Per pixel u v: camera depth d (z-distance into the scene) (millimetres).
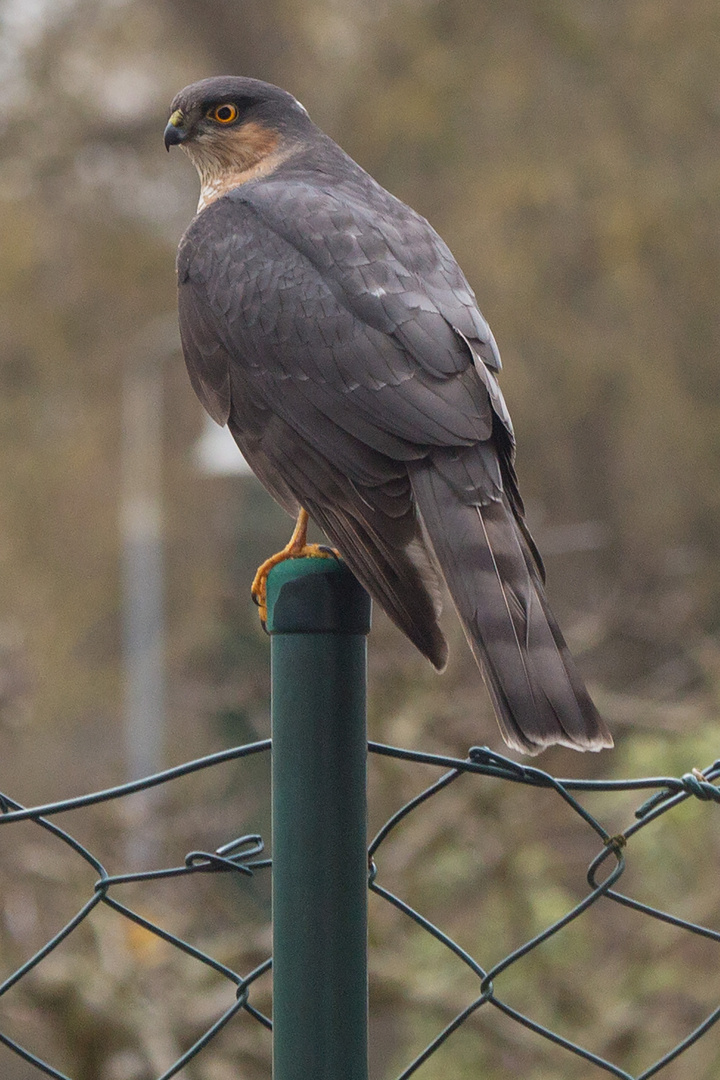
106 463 28312
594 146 25406
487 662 3799
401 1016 10398
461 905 10383
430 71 26297
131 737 19766
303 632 3682
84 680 24312
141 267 28531
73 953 9141
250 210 5172
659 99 25484
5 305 28531
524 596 3953
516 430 24953
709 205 25031
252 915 10281
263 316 4824
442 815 9961
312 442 4559
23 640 13469
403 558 4148
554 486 25062
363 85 26875
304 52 28234
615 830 11180
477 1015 9758
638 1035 9930
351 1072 3682
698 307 25000
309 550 4391
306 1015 3670
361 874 3709
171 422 28422
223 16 27875
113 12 27328
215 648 15109
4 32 26750
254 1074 9180
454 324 4633
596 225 25109
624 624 12812
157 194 28609
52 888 9516
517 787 10203
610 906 11758
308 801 3678
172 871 4000
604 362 24734
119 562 28000
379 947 9781
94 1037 8797
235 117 6250
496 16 26375
